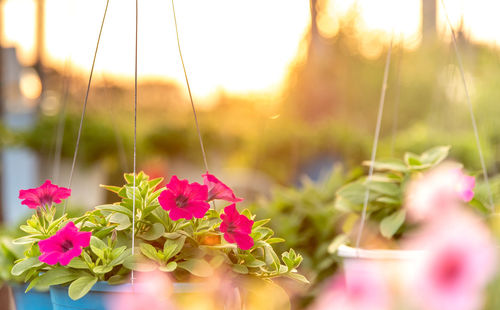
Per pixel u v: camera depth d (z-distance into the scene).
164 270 0.93
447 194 1.20
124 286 0.94
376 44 7.19
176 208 0.98
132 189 1.06
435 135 3.12
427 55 6.27
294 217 1.99
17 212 5.36
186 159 4.99
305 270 1.78
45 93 4.64
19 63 5.43
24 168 5.41
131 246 1.02
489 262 0.73
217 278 0.99
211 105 5.39
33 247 1.12
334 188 2.24
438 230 0.79
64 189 1.20
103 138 3.98
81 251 0.96
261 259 1.06
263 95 5.25
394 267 1.07
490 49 2.71
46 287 1.02
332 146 4.53
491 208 1.27
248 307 1.09
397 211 1.32
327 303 1.29
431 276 0.76
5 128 4.04
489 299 0.72
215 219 1.13
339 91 6.54
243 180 4.75
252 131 5.23
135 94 1.06
